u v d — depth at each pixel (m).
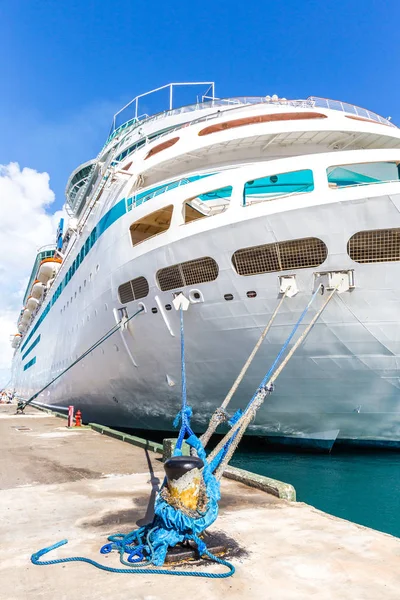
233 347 10.62
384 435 11.24
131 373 13.45
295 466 10.93
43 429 16.11
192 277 10.52
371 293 8.98
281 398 10.89
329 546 4.26
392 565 3.82
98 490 6.76
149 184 13.90
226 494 6.28
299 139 12.41
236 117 13.06
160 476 7.74
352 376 10.04
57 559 4.04
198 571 3.72
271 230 9.12
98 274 14.21
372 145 12.82
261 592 3.35
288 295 9.34
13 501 6.15
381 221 8.41
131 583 3.53
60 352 22.38
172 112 17.92
